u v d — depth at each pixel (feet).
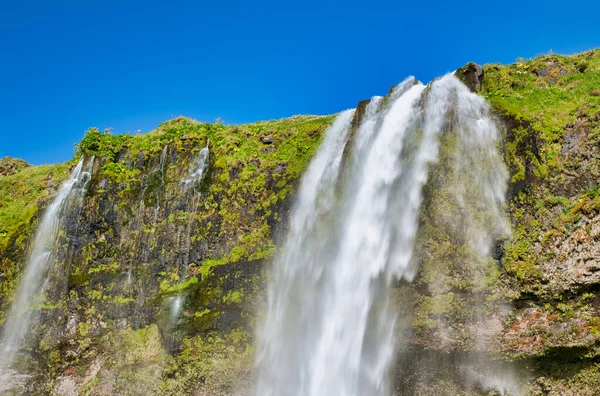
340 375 44.34
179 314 50.16
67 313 54.03
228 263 51.11
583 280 35.65
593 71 49.34
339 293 45.73
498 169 41.96
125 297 53.42
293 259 49.44
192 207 54.85
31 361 54.29
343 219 47.88
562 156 40.73
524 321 38.55
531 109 44.68
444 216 41.60
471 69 47.73
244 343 48.67
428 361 43.21
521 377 40.81
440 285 40.73
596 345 36.65
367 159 48.47
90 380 53.06
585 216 36.78
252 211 53.42
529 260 38.37
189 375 49.85
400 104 48.73
